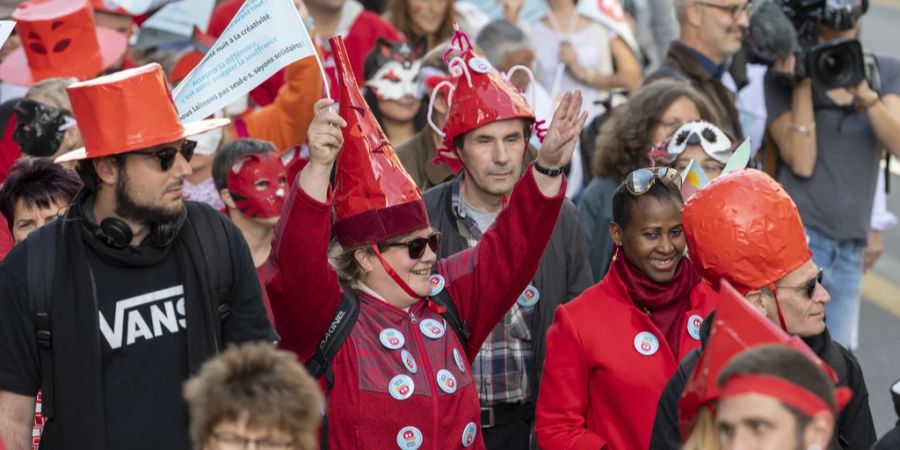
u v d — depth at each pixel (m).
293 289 10.41
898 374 23.05
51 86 15.48
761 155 19.88
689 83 17.73
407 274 10.82
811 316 10.27
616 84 22.22
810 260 10.30
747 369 7.21
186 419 10.31
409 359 10.73
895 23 48.75
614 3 22.38
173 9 18.19
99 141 10.03
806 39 19.05
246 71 11.02
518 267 11.25
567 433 11.41
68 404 10.09
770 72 19.25
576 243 13.74
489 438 13.12
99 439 10.09
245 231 15.18
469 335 11.42
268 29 10.91
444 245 13.38
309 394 7.74
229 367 7.78
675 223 11.43
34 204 12.40
